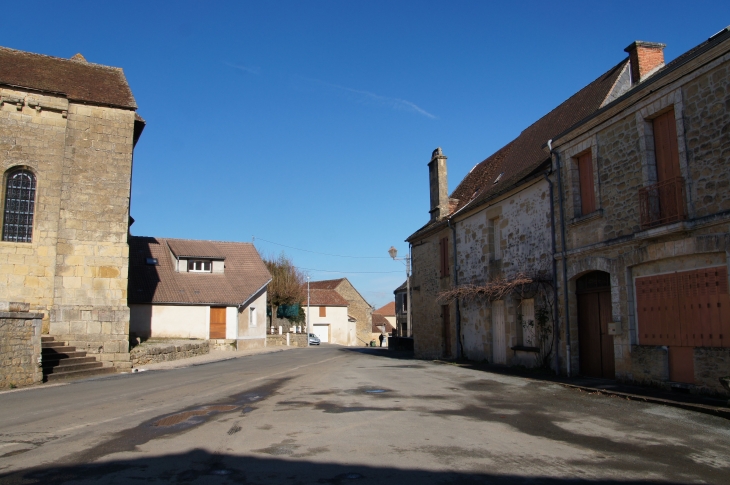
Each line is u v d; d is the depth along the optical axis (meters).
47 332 17.00
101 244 17.98
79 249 17.70
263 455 5.56
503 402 8.92
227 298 31.73
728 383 7.34
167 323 30.23
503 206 16.58
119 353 17.30
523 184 15.07
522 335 15.52
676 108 9.64
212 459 5.42
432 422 7.20
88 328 17.36
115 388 11.74
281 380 12.65
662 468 5.04
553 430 6.66
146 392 10.85
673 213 9.63
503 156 21.56
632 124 10.80
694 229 9.15
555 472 4.93
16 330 12.50
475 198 20.48
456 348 19.53
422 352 23.08
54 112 17.94
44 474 4.98
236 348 31.16
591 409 8.13
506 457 5.43
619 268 10.92
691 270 9.34
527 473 4.90
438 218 22.59
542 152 17.03
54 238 17.48
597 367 12.21
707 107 9.07
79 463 5.34
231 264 35.03
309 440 6.20
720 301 8.77
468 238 19.16
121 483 4.70
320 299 60.59
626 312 10.70
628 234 10.83
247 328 32.97
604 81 16.16
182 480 4.77
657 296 10.04
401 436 6.37
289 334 42.97
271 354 26.23
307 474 4.91
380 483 4.66
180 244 34.72
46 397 10.45
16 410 8.81
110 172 18.42
